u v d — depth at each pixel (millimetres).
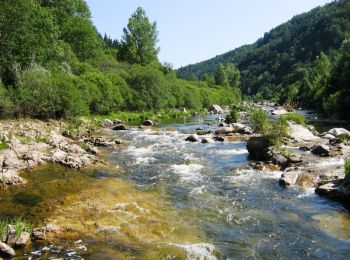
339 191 16156
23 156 22500
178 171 22234
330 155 24109
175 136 38406
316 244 11891
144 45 116375
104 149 29641
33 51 49812
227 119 54625
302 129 32375
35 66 47500
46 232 12117
